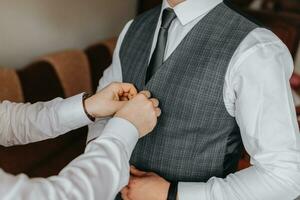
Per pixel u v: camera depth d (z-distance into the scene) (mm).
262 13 3027
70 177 556
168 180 855
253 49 710
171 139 828
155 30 926
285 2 3164
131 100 718
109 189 589
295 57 2752
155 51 870
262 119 687
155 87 832
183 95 794
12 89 1553
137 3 2803
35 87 1662
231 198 714
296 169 672
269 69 688
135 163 897
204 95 772
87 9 2217
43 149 1710
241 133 755
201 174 833
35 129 842
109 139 633
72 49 2082
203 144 809
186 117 799
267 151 685
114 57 1029
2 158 1491
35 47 1890
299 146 689
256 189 694
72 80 1901
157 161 858
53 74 1790
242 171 750
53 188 531
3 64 1727
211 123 786
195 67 784
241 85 714
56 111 830
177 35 845
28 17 1779
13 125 842
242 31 755
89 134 942
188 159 829
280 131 676
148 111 709
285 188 674
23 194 505
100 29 2422
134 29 987
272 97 683
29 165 1628
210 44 780
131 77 920
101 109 814
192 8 818
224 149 809
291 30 2586
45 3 1856
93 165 577
